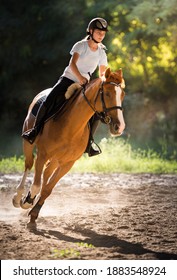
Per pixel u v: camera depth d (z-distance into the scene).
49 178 11.77
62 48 31.02
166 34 29.17
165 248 9.64
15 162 20.34
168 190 15.67
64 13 30.83
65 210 12.87
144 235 10.48
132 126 30.95
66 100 10.92
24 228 10.80
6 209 12.91
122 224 11.27
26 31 32.62
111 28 30.19
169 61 31.06
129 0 28.98
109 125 9.95
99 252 9.19
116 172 19.17
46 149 10.98
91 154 11.66
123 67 31.77
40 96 12.02
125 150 22.19
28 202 11.23
